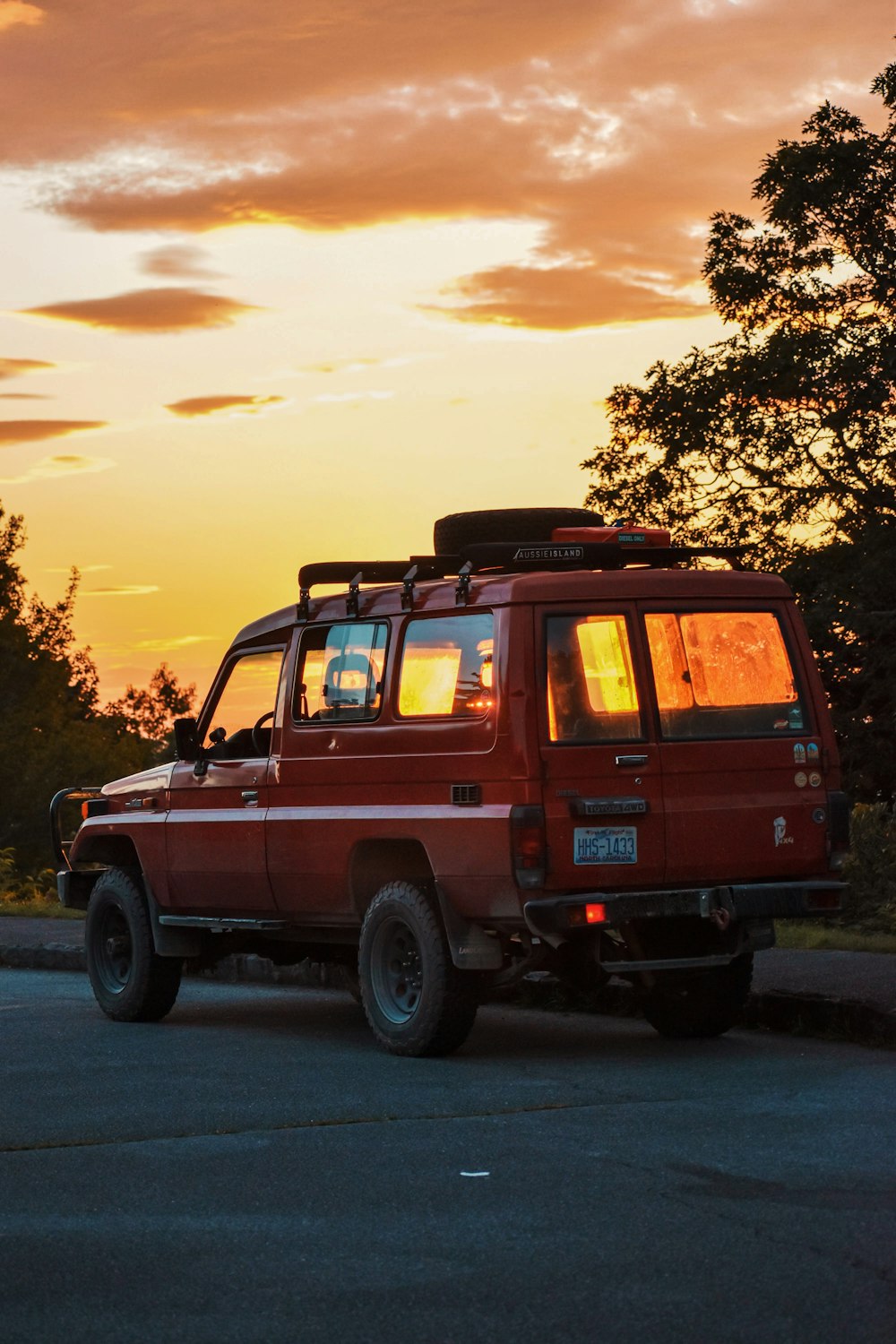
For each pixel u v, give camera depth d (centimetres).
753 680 1016
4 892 2755
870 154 4512
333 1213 623
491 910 962
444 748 992
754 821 991
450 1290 525
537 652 961
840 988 1087
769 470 4541
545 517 1188
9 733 7225
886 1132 748
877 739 4056
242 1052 1038
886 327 4488
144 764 8325
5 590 7612
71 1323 499
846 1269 540
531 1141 744
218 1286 535
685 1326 487
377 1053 1025
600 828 954
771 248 4716
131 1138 763
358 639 1075
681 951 1023
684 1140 739
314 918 1105
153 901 1216
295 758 1103
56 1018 1241
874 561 4125
